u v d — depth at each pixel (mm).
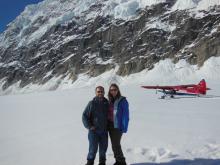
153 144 10758
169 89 37719
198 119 16672
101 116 7949
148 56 165500
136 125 15406
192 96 37062
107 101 8172
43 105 35094
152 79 146125
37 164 9031
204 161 8344
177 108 23484
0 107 36281
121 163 8086
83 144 11305
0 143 12734
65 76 195000
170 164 8289
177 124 15219
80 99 42062
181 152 9453
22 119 21516
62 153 10117
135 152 9789
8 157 10141
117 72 167500
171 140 11312
